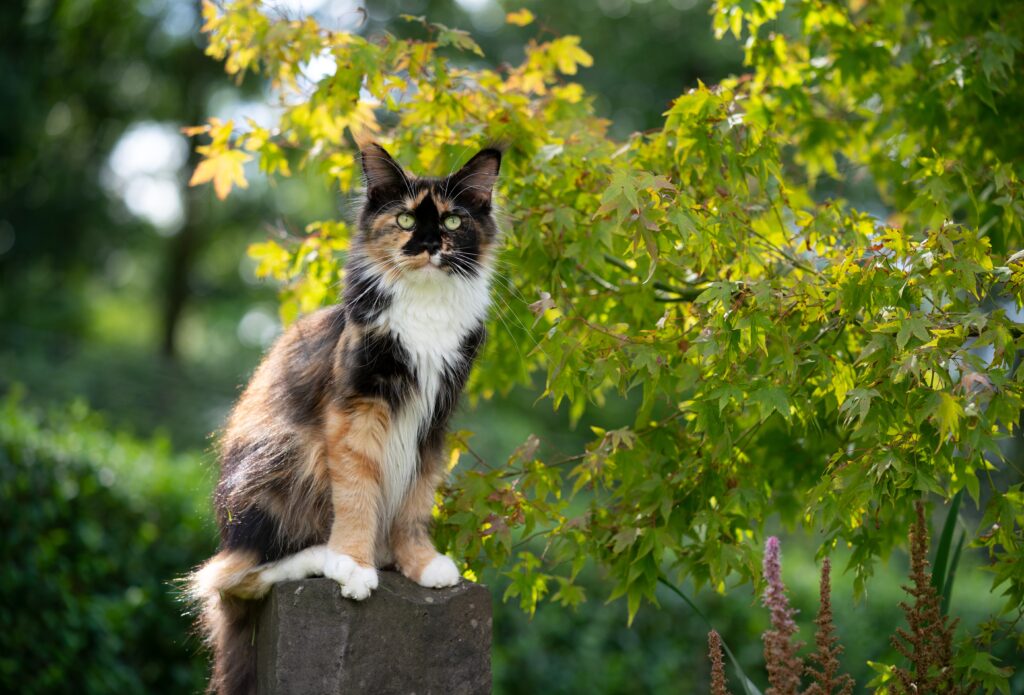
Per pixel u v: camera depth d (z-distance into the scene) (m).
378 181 4.59
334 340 4.42
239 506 4.44
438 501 4.93
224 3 5.45
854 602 4.98
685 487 4.96
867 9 6.88
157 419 14.77
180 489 8.48
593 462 4.78
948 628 4.34
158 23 18.88
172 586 8.05
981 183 5.53
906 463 4.12
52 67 16.83
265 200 21.72
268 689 4.14
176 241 22.48
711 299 4.38
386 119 5.92
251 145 5.70
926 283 4.21
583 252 4.88
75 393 14.34
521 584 5.17
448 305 4.51
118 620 7.72
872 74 6.23
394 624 4.16
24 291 19.27
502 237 4.91
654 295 5.38
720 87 5.29
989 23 5.80
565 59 5.79
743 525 5.12
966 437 4.04
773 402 4.27
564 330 4.71
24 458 7.53
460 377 4.56
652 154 5.12
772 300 4.40
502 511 4.80
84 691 7.54
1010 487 4.43
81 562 7.70
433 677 4.23
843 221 5.11
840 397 4.50
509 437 14.27
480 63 17.67
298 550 4.40
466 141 5.32
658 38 17.78
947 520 5.05
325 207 19.66
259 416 4.59
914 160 5.56
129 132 19.83
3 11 15.88
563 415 17.25
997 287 4.96
